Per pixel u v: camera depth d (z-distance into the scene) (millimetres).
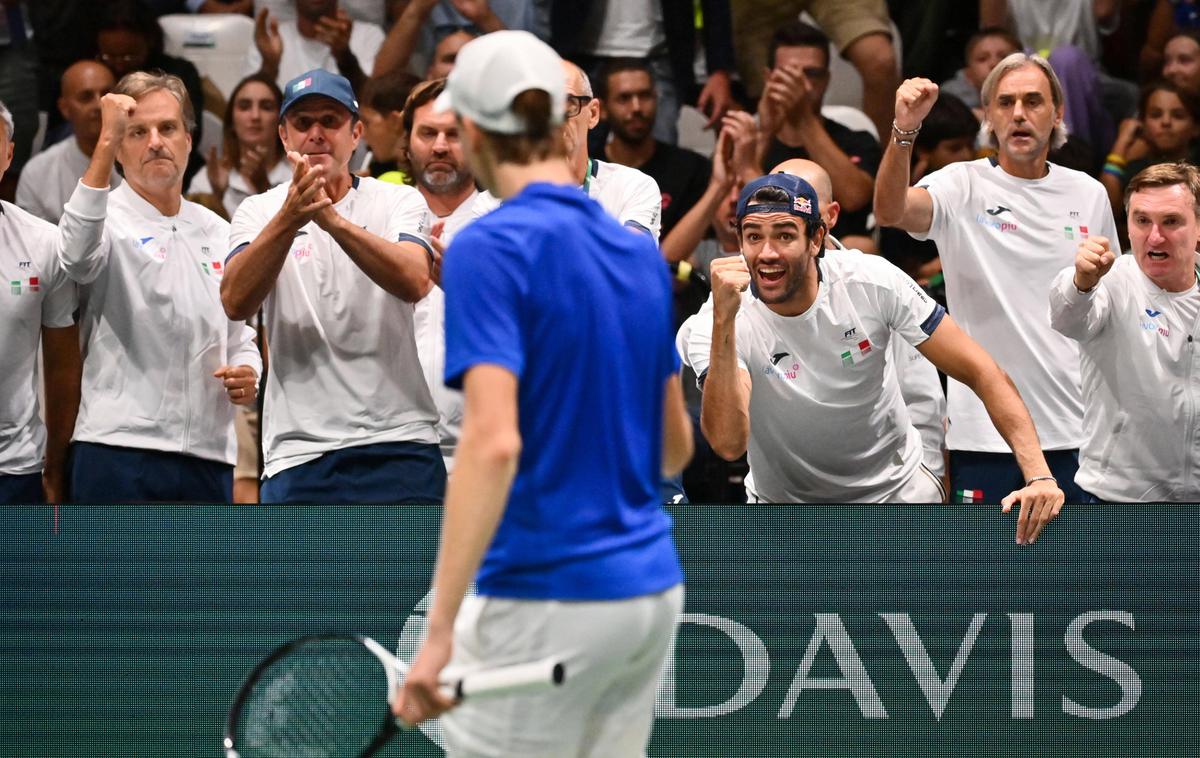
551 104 9727
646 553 9734
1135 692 15375
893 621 15438
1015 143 19406
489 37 9844
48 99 25891
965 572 15438
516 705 9680
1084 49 27344
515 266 9266
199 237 18156
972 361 16141
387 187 17359
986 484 19844
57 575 15625
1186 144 26016
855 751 15453
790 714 15461
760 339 16484
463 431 9070
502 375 9055
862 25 26469
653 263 10070
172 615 15523
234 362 18359
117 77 25844
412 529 15406
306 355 16750
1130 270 17516
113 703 15539
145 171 17688
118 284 17469
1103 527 15367
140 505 15570
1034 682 15414
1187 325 17250
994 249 19500
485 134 9766
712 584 15516
